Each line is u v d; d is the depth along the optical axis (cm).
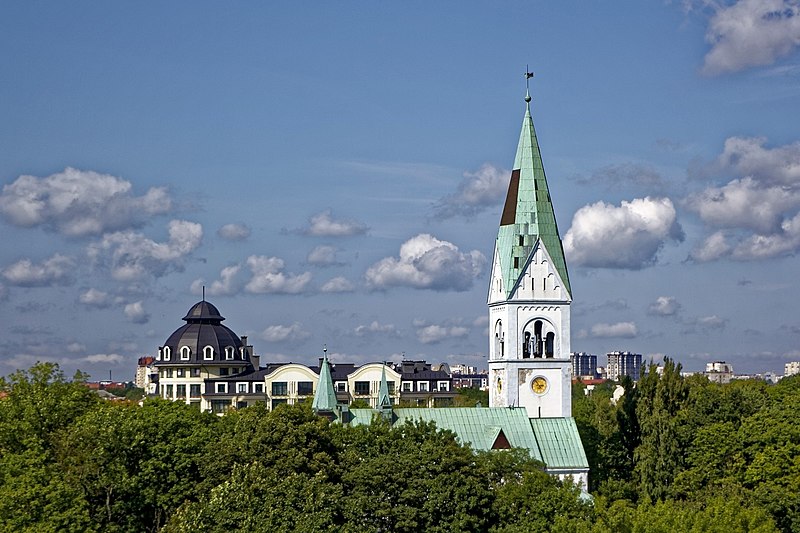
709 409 18375
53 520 11738
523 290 17688
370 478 12888
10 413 14025
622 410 18962
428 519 12781
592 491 17562
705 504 15575
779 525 15612
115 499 13362
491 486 13600
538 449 17025
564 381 17738
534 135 18038
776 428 16500
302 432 13588
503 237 17938
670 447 17200
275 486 11981
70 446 13212
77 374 15662
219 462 13462
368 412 17675
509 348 17638
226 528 11206
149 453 13788
